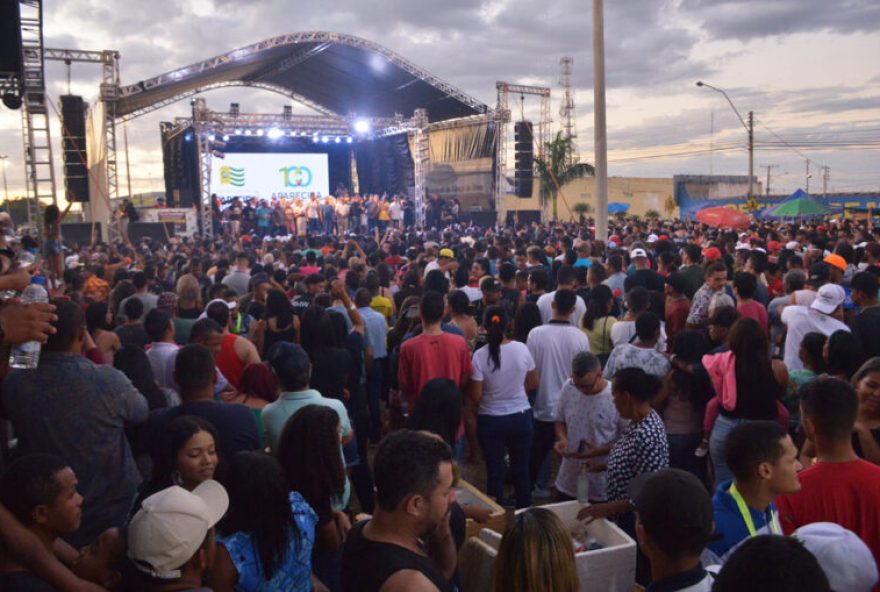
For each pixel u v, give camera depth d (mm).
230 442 3707
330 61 28344
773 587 1652
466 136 30688
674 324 6797
